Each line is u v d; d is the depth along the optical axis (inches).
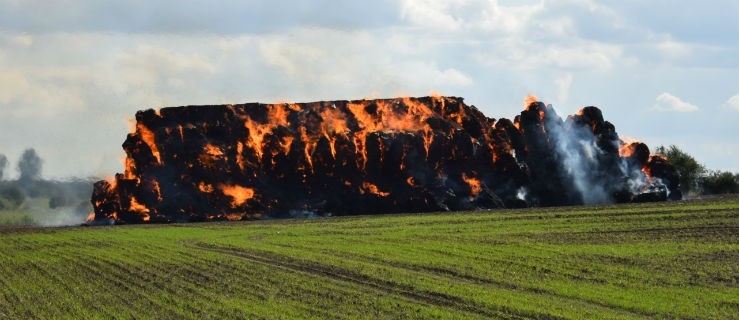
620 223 3959.2
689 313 2217.0
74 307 2364.7
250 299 2428.6
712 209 4274.1
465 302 2356.1
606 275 2719.0
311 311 2266.2
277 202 4913.9
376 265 2960.1
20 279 2834.6
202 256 3228.3
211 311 2281.0
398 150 4995.1
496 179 5182.1
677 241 3408.0
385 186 4982.8
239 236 3897.6
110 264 3095.5
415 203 4931.1
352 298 2417.6
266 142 5022.1
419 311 2246.6
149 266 3019.2
